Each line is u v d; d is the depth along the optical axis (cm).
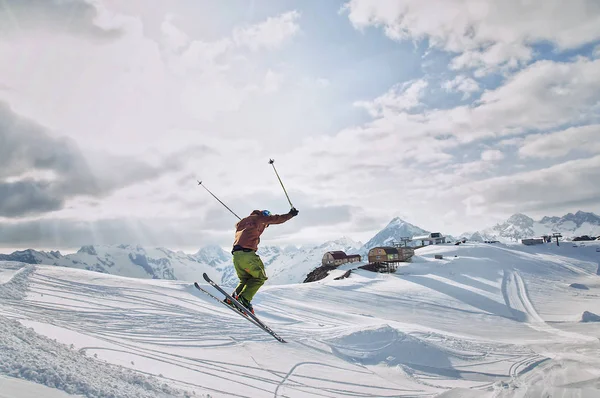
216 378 1095
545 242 11425
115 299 1997
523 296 5547
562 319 4316
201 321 1847
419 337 2444
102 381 624
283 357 1532
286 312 2909
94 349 984
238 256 760
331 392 1248
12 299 1593
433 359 1989
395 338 2067
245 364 1341
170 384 864
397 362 1848
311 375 1392
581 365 1958
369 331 2077
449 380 1742
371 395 1309
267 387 1138
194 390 892
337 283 5772
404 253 8900
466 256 9138
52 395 486
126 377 740
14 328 786
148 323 1652
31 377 523
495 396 1235
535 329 3841
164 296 2292
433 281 6262
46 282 1997
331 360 1670
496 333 3600
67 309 1625
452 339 2538
